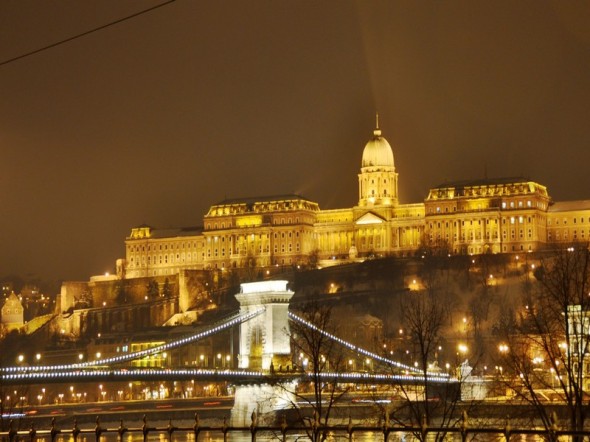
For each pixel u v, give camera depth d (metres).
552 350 166.00
